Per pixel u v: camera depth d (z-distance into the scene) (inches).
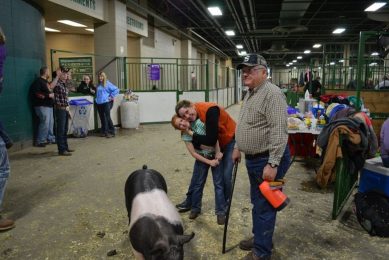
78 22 448.8
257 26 803.4
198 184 153.3
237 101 944.3
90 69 405.1
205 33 827.4
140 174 111.4
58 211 166.1
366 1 524.4
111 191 192.1
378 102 271.4
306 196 184.9
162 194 101.0
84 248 132.9
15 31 283.7
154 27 613.6
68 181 209.3
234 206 170.4
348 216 160.1
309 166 241.3
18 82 288.7
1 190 147.6
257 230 115.7
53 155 274.7
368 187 155.0
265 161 112.3
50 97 303.9
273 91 107.0
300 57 1342.3
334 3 538.0
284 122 106.0
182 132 148.3
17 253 129.7
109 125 365.7
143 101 468.1
